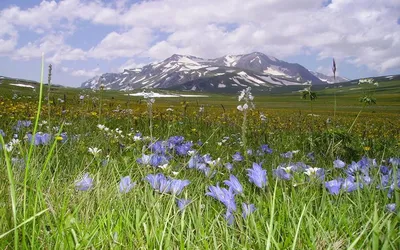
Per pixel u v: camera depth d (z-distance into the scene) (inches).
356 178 128.6
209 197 112.7
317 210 101.8
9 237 73.6
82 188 106.0
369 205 107.8
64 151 179.5
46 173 127.0
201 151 234.7
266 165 179.0
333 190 109.9
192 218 87.7
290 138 317.1
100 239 74.9
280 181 121.9
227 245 74.8
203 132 354.9
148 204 96.3
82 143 198.2
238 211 91.2
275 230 80.5
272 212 70.6
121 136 244.2
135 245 75.2
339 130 228.7
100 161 157.8
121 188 106.9
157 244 75.8
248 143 274.7
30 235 76.2
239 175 142.7
